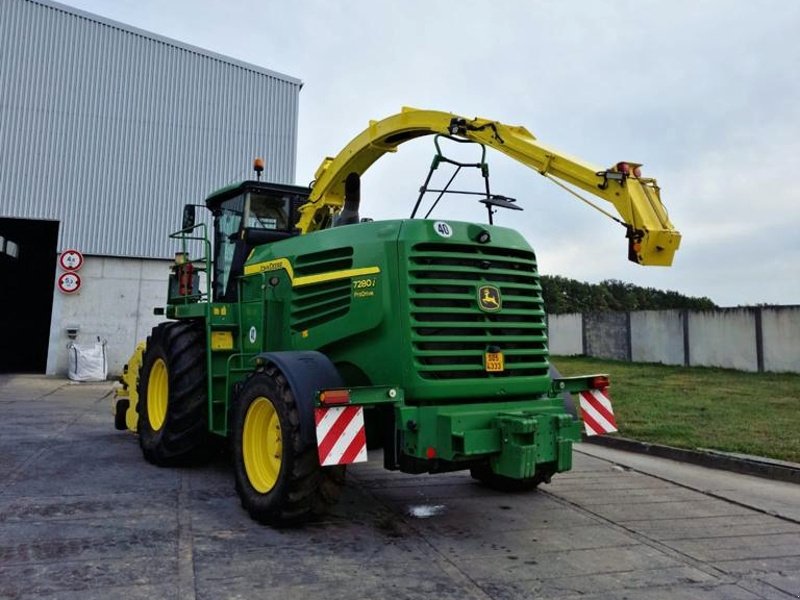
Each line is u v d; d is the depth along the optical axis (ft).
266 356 14.92
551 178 15.75
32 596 10.23
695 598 11.11
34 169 49.52
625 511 16.75
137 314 51.70
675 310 66.28
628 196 13.93
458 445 13.34
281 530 14.16
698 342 63.67
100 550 12.44
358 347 14.96
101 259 51.29
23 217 49.14
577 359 74.54
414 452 13.53
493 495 18.03
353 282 15.03
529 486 18.07
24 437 24.89
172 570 11.53
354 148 20.56
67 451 22.30
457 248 14.85
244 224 20.74
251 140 55.16
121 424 26.12
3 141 48.80
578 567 12.47
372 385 14.61
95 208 50.88
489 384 14.51
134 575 11.25
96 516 14.66
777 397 38.99
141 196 51.98
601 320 76.18
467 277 14.78
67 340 50.52
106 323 51.16
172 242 52.49
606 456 25.11
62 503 15.67
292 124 56.54
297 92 57.06
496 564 12.48
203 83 54.08
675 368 61.72
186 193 53.06
